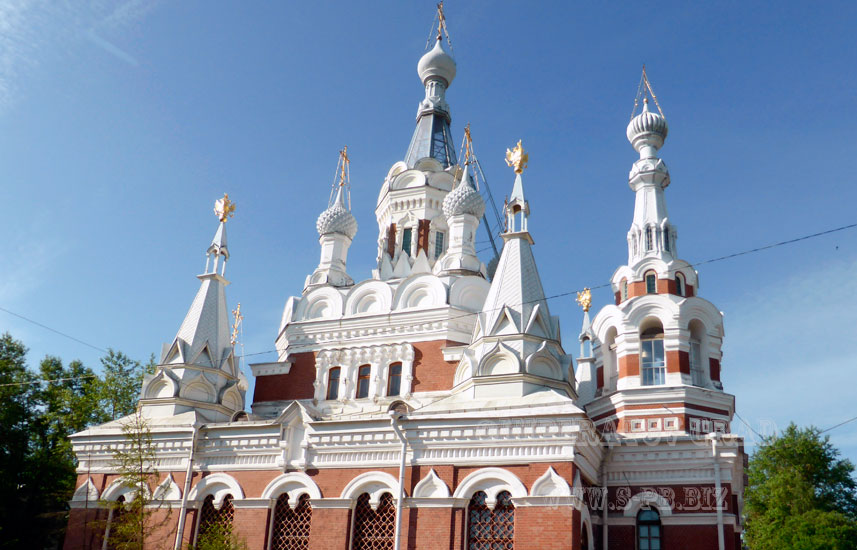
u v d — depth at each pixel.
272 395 36.16
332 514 27.44
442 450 26.80
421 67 49.69
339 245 41.47
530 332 29.08
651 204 37.06
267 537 28.05
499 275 31.48
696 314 33.50
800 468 46.31
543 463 25.30
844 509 45.41
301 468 28.61
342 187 43.31
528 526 24.62
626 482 29.27
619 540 28.58
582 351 41.72
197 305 35.06
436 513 25.91
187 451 30.20
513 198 33.12
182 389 32.25
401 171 44.53
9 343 43.09
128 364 45.47
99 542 29.67
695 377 33.28
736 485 30.45
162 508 29.47
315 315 38.25
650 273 35.12
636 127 39.19
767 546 41.16
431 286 36.28
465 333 34.69
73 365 45.28
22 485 40.19
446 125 48.50
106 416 42.72
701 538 27.64
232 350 34.91
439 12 51.28
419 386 33.84
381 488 27.34
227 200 37.88
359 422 28.23
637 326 33.44
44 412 42.34
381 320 35.75
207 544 25.25
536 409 26.05
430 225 42.78
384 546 26.67
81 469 31.38
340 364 35.75
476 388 28.34
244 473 29.38
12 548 37.81
